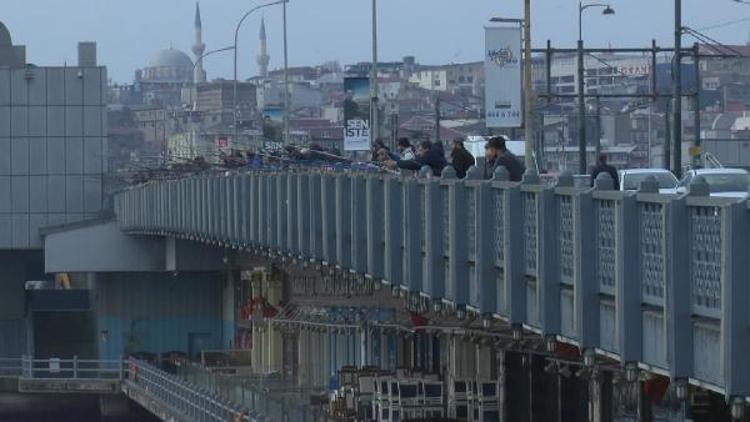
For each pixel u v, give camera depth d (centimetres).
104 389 17725
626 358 4172
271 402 9175
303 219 8494
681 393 3859
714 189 7338
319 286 11300
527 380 7556
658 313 4038
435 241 6112
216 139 19850
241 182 10525
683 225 3844
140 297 18025
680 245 3847
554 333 4850
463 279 5778
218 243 12025
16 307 19575
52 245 17538
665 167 12775
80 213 19012
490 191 5472
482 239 5481
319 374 10019
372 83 13050
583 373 6019
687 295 3847
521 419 7638
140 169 17062
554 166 19975
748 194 3766
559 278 4822
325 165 8369
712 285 3716
